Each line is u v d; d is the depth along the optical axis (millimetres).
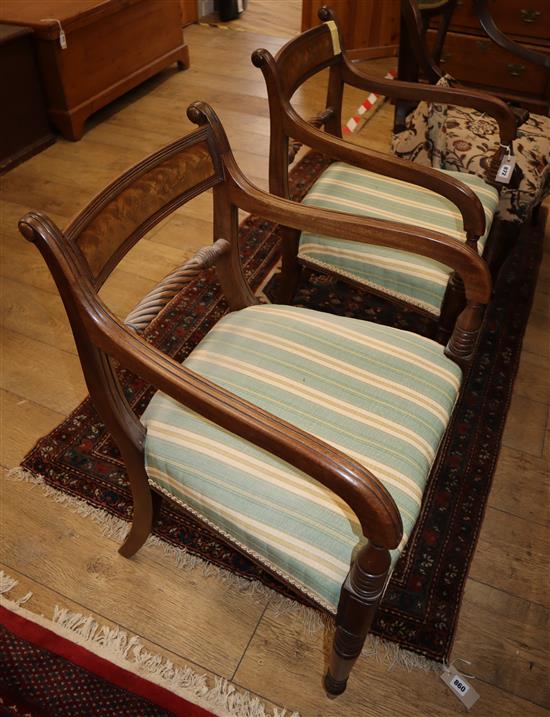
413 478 910
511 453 1525
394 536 712
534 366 1747
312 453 729
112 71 2799
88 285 806
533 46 2668
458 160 1779
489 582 1288
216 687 1137
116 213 903
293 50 1408
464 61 2824
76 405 1610
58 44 2424
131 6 2738
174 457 950
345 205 1505
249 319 1147
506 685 1151
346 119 2930
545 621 1234
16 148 2541
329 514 863
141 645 1189
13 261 2057
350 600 813
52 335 1801
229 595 1264
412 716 1111
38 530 1355
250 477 905
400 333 1130
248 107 3006
